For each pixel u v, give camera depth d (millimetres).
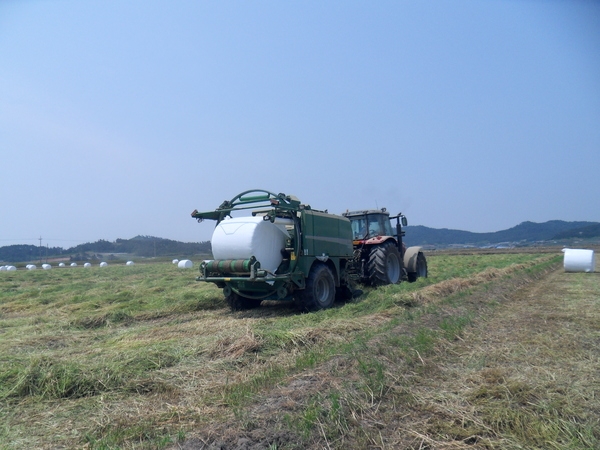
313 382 4496
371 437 3482
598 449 3232
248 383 4680
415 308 8875
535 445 3354
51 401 4492
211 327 7773
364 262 12391
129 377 4996
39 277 25078
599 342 6074
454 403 4070
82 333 7934
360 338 6246
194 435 3523
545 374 4781
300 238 9328
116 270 31094
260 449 3287
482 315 8062
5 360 5500
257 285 9281
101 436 3721
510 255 39094
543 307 9055
